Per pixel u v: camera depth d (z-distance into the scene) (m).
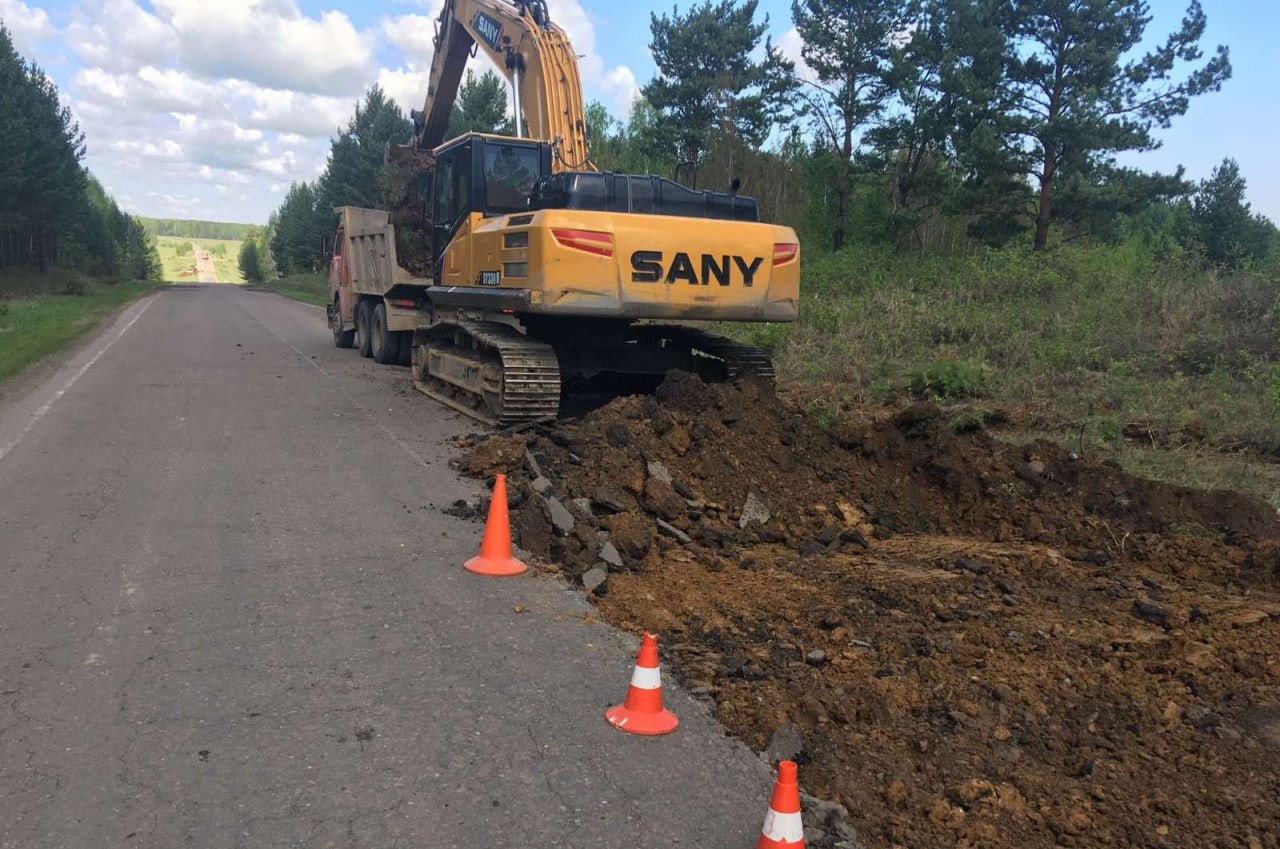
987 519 7.08
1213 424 9.09
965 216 29.08
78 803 3.19
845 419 10.30
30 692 3.97
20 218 45.09
